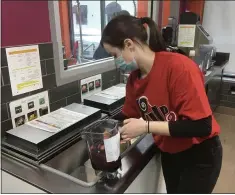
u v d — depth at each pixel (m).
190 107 0.81
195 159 1.01
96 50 1.76
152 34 0.94
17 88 1.13
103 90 1.71
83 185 0.85
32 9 1.12
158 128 0.86
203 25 1.62
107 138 0.83
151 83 0.94
